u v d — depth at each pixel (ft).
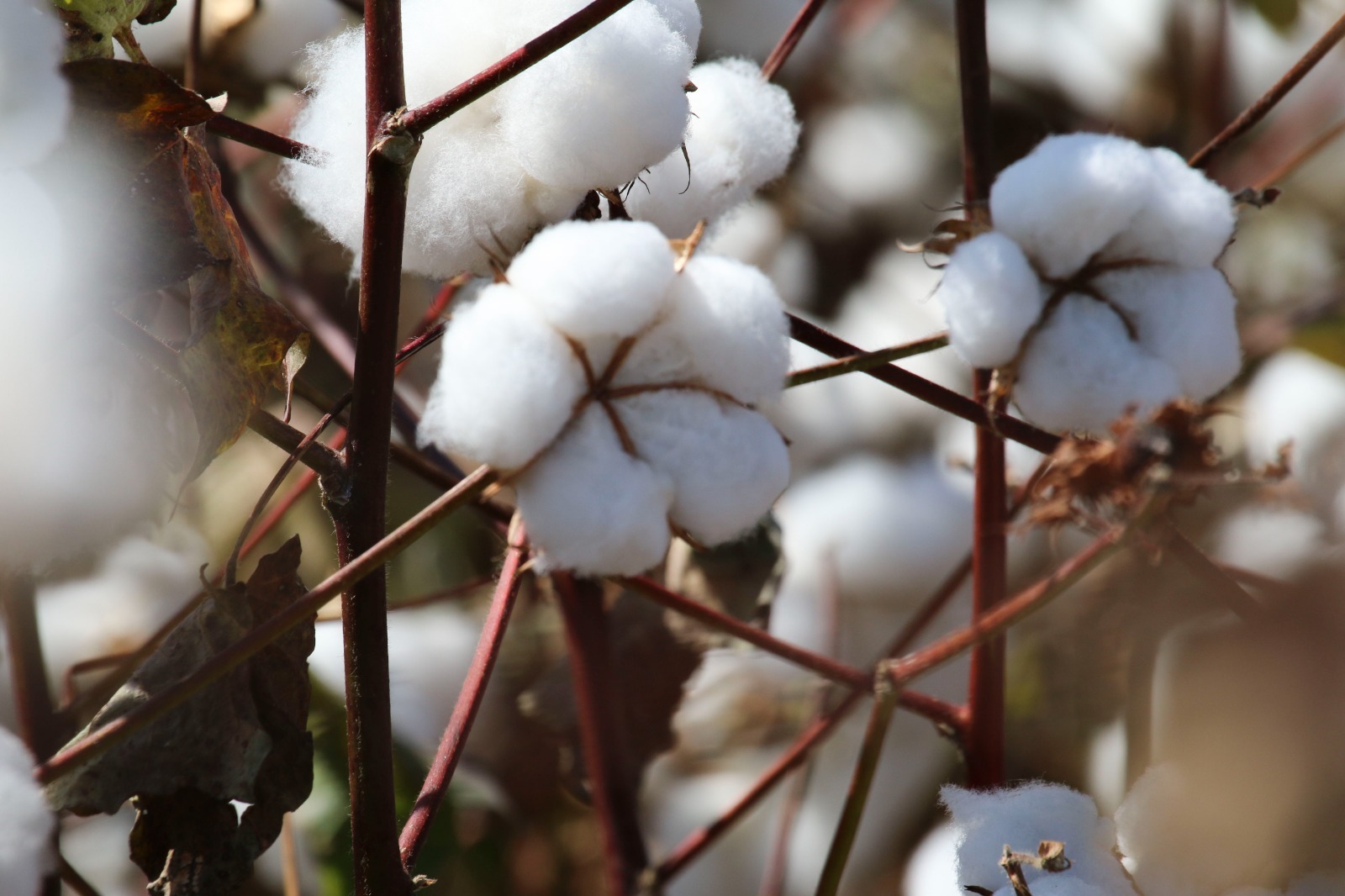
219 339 3.44
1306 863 3.51
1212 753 3.52
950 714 3.84
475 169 3.41
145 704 3.29
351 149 3.45
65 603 4.33
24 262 3.28
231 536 4.71
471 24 3.40
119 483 3.39
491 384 3.21
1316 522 4.26
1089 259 3.39
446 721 4.56
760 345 3.26
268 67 4.45
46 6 3.32
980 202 3.43
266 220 4.72
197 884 3.46
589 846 4.56
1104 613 4.30
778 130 3.57
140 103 3.38
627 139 3.37
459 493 3.27
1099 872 3.58
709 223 3.57
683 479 3.26
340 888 4.13
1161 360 3.39
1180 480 3.24
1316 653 3.50
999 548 3.81
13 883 3.28
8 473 3.32
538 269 3.22
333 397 4.77
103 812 3.44
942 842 4.21
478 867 4.39
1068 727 4.33
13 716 4.11
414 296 4.69
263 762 3.48
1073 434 3.41
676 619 4.13
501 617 3.61
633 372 3.27
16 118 3.27
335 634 4.29
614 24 3.36
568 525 3.24
